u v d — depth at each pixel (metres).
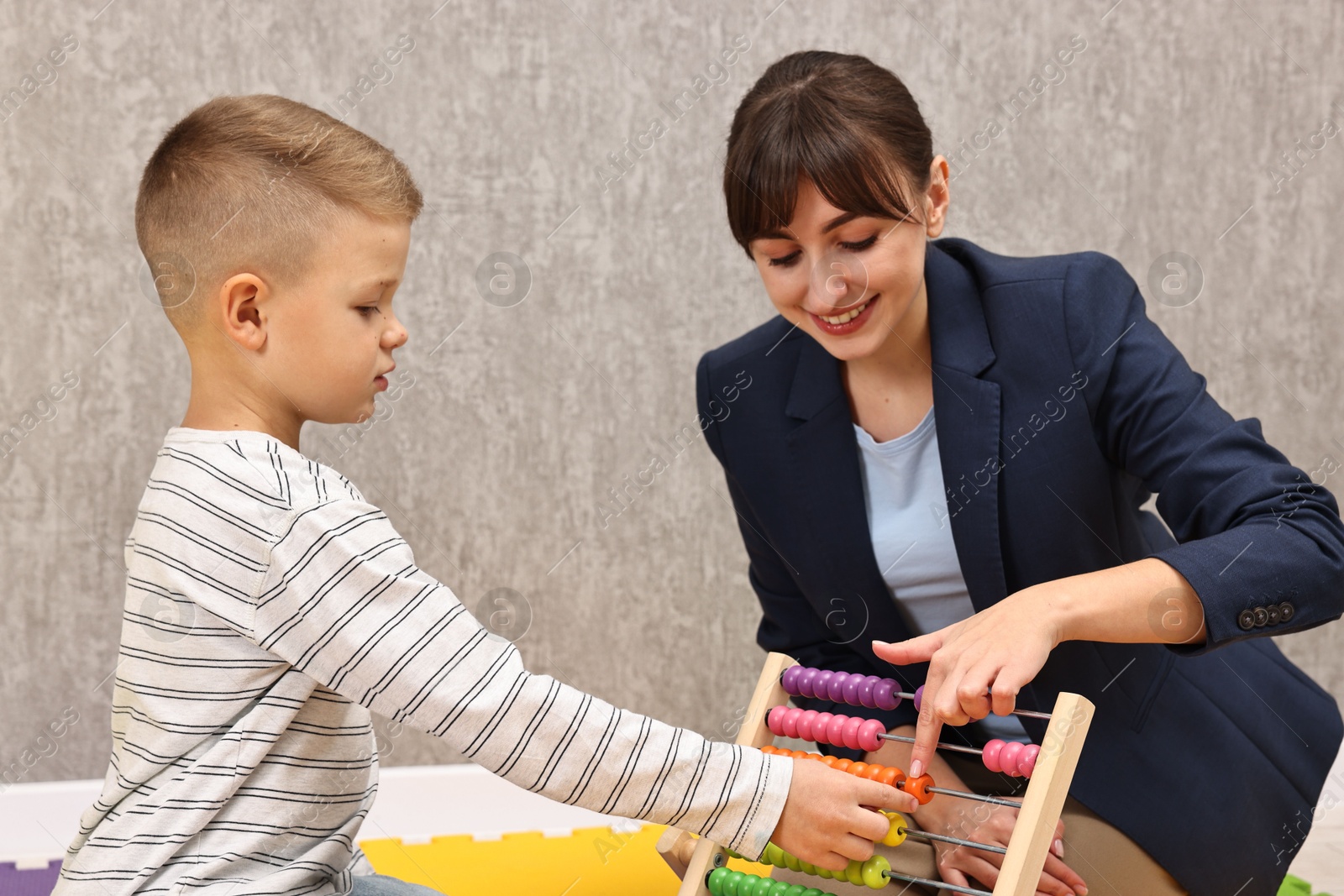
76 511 1.90
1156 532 1.35
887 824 0.92
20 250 1.84
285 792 0.89
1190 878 1.10
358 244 0.95
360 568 0.87
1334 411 2.14
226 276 0.93
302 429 1.91
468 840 1.85
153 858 0.84
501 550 2.00
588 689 2.04
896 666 1.28
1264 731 1.19
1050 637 0.92
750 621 2.07
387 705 0.87
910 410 1.22
